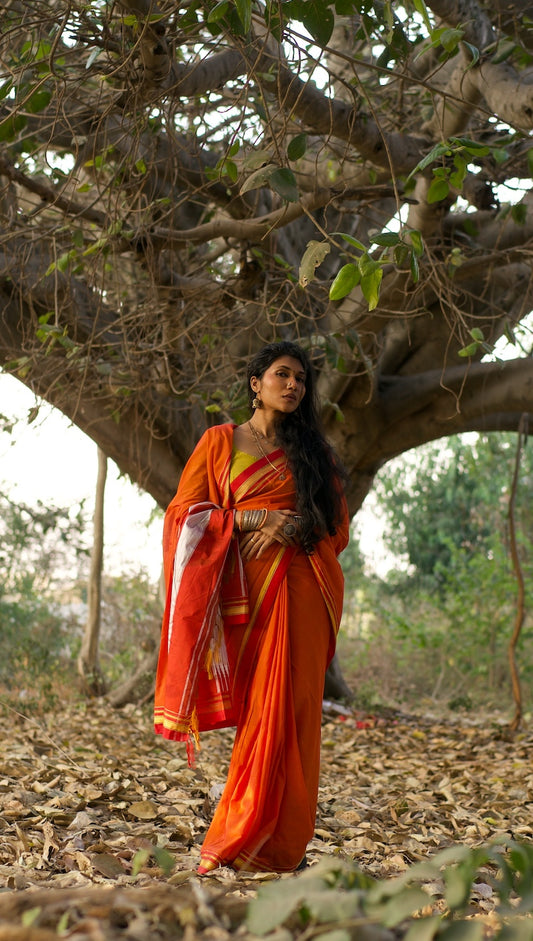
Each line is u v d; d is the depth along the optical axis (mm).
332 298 3383
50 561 13656
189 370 7129
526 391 7988
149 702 9703
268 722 3145
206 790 4781
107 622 13320
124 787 4566
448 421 8641
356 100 4602
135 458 8484
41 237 5684
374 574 20219
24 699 9117
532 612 14250
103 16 4375
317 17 3721
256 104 5531
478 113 5930
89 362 6230
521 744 7414
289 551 3342
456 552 15445
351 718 9328
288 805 3119
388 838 3914
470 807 4836
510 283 7688
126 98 4652
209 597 3254
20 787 4492
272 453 3465
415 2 3500
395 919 1458
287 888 1544
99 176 5613
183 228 8086
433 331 8688
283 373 3455
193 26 4234
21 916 1515
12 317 7082
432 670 14375
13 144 5301
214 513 3363
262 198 7027
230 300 6160
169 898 1598
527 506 16312
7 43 4445
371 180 5531
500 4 5371
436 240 6242
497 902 2619
